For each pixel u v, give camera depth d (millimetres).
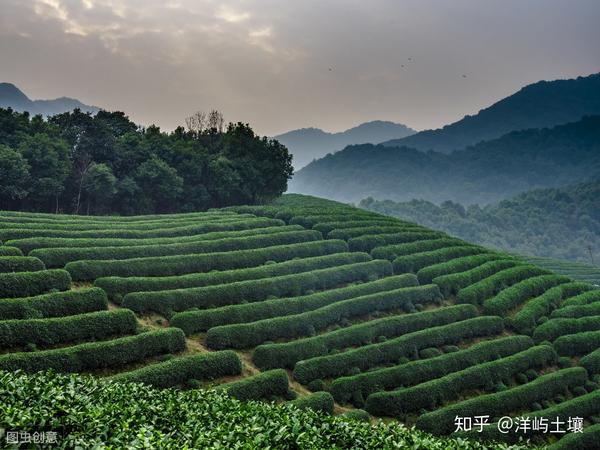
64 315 47562
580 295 79500
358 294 66000
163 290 56469
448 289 72812
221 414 23672
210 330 51500
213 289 57906
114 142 103125
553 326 67125
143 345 45656
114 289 53781
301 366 50438
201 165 113000
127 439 18812
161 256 64438
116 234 69562
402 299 66938
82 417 19516
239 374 47781
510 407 51594
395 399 48688
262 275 65500
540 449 28500
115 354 43625
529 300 75500
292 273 68375
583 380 59094
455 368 56031
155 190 102500
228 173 113000
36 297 46844
